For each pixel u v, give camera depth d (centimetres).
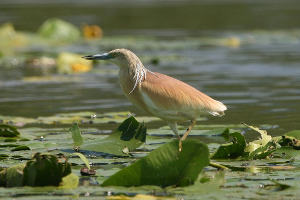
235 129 1302
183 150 916
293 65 2233
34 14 3638
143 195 854
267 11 3747
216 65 2275
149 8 3859
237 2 4125
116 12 3703
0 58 2534
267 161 1050
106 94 1805
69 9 3822
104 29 3328
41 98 1745
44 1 4188
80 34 3180
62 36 3000
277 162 1041
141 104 1073
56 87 1928
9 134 1255
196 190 888
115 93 1819
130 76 1066
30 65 2400
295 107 1551
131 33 3173
